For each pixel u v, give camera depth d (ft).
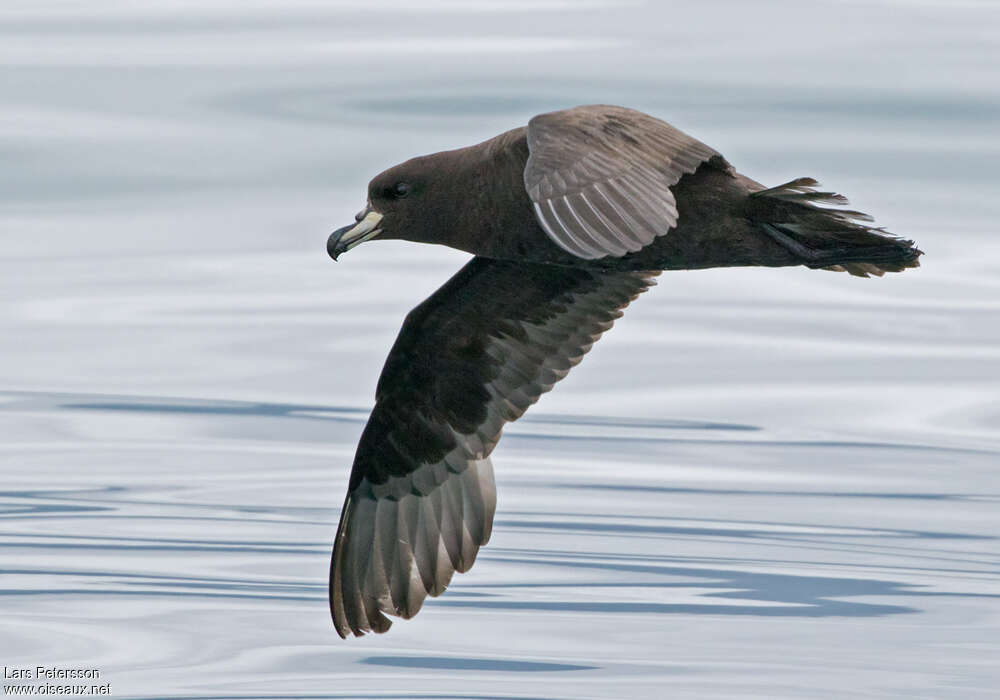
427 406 40.57
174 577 45.93
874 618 44.11
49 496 51.96
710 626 43.93
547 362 40.06
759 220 33.91
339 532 41.32
